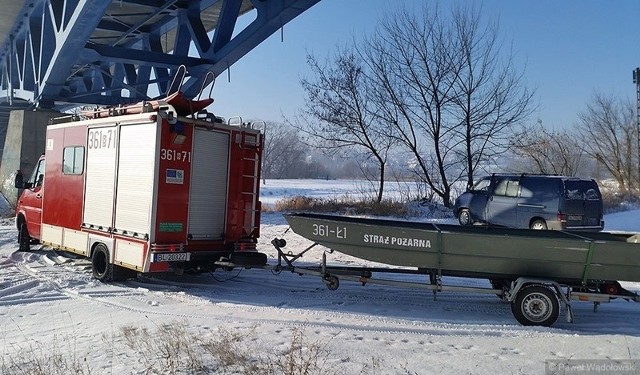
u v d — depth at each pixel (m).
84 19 15.47
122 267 9.49
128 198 8.92
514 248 7.45
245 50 17.75
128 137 9.01
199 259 9.09
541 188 15.85
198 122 8.93
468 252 7.61
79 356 5.55
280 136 103.75
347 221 8.69
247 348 5.69
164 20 22.47
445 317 7.72
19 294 8.62
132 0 20.05
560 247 7.33
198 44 19.84
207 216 9.16
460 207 19.20
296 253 13.07
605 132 44.84
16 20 25.17
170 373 4.97
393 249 7.90
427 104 27.05
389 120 27.45
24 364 5.40
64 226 10.65
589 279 7.48
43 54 21.59
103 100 26.80
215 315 7.37
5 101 33.19
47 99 24.44
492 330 6.99
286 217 8.59
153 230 8.47
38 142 24.81
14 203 24.09
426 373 5.15
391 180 50.53
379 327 6.89
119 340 6.09
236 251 9.46
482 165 27.33
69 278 9.77
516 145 27.17
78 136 10.31
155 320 7.05
